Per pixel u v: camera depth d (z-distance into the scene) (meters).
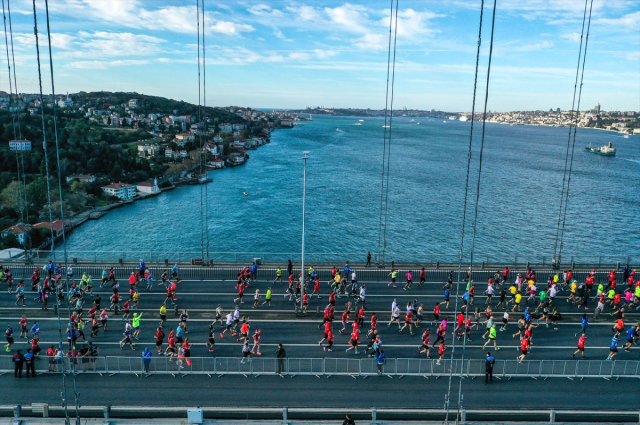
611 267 50.75
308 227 113.00
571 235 104.81
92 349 29.41
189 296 41.88
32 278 42.69
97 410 23.75
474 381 28.41
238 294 42.47
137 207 146.12
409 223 115.19
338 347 32.47
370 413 24.33
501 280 46.28
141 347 32.09
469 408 25.33
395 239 101.88
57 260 50.41
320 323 36.53
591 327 36.38
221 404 25.44
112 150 195.62
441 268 49.97
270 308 39.44
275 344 32.78
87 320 36.03
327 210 130.50
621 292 43.75
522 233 106.25
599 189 163.25
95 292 42.53
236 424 23.75
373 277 47.53
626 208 132.88
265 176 194.75
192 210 138.12
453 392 27.02
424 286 45.38
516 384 28.08
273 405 25.39
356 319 37.31
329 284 45.53
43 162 140.62
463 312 39.00
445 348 32.38
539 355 31.53
